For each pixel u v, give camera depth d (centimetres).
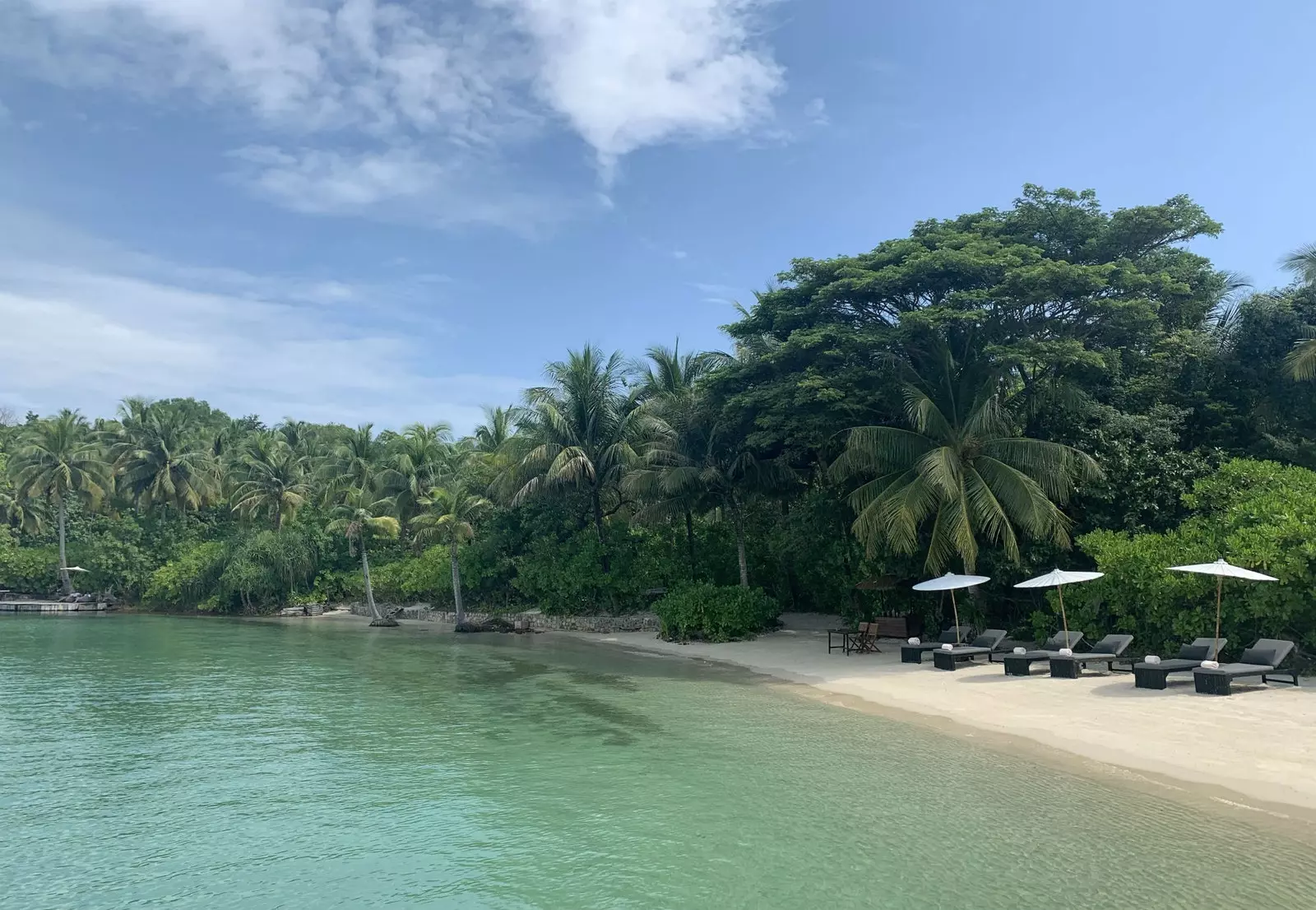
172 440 5891
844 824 886
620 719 1508
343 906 719
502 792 1046
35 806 1024
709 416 2922
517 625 3622
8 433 7369
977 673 1862
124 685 2072
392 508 4925
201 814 986
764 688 1862
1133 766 1064
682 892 723
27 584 5962
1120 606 1827
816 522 2730
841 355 2312
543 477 3528
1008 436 2253
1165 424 2231
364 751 1291
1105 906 662
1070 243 2439
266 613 5153
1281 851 767
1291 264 2330
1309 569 1478
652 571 3406
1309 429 2295
